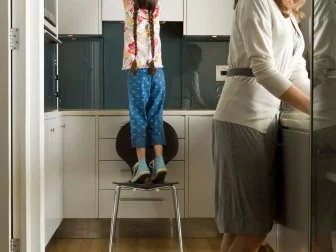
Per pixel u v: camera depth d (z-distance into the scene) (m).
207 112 3.79
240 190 2.13
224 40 4.31
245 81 2.13
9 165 2.53
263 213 2.15
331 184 1.63
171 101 4.32
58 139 3.63
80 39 4.30
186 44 4.31
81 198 3.84
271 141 2.18
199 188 3.83
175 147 3.58
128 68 3.43
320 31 1.69
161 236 3.99
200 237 3.97
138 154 3.42
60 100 4.30
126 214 3.85
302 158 2.00
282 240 2.40
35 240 2.64
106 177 3.83
